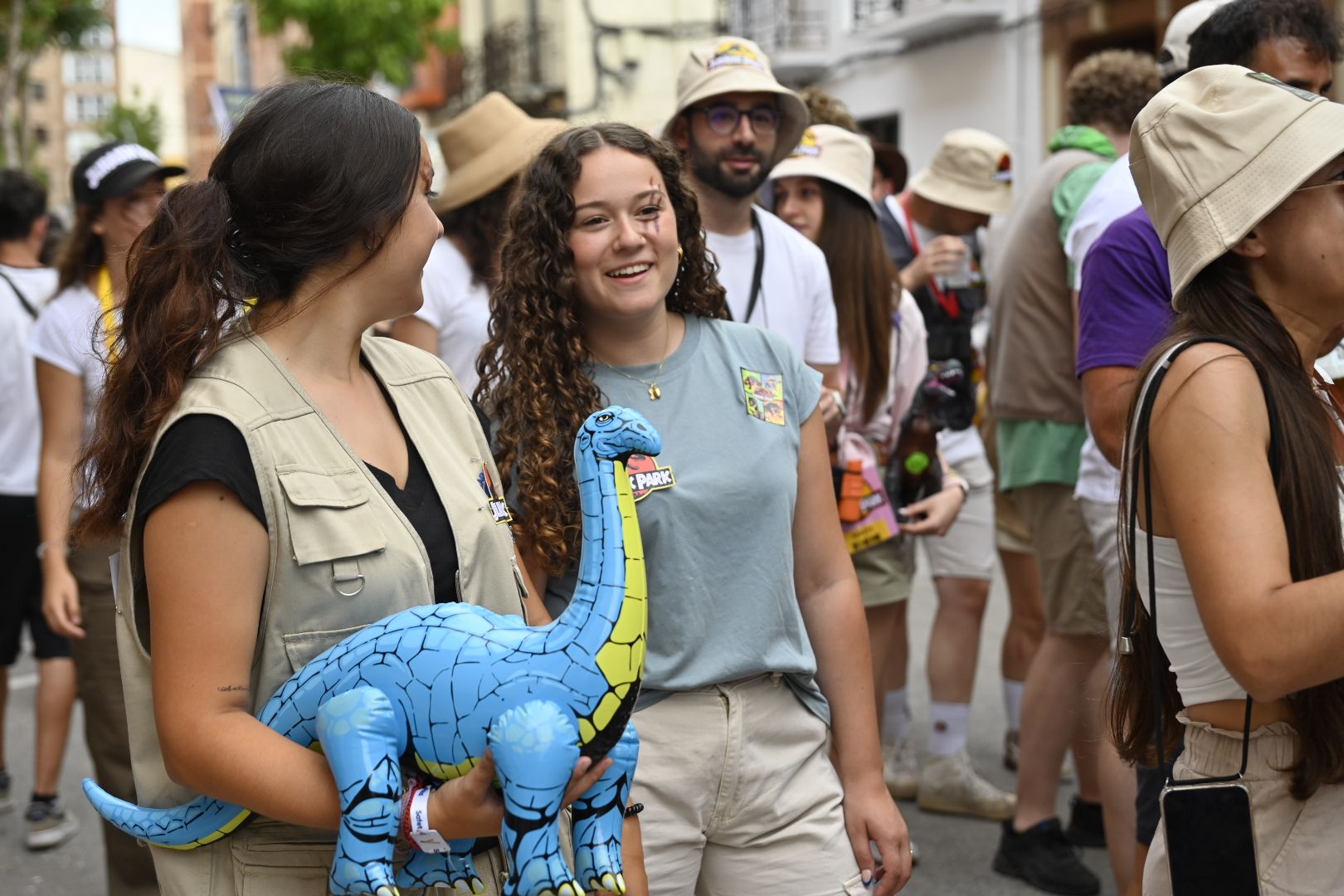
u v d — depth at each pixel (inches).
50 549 148.4
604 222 94.4
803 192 154.6
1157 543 77.1
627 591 66.0
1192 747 79.9
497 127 154.9
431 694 63.1
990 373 157.9
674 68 834.8
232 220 68.7
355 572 66.6
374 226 68.9
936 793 176.9
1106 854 161.2
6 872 172.1
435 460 73.4
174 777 64.7
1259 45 111.5
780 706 95.3
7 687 191.5
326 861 68.1
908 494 154.0
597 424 68.6
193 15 2359.7
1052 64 541.6
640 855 87.7
